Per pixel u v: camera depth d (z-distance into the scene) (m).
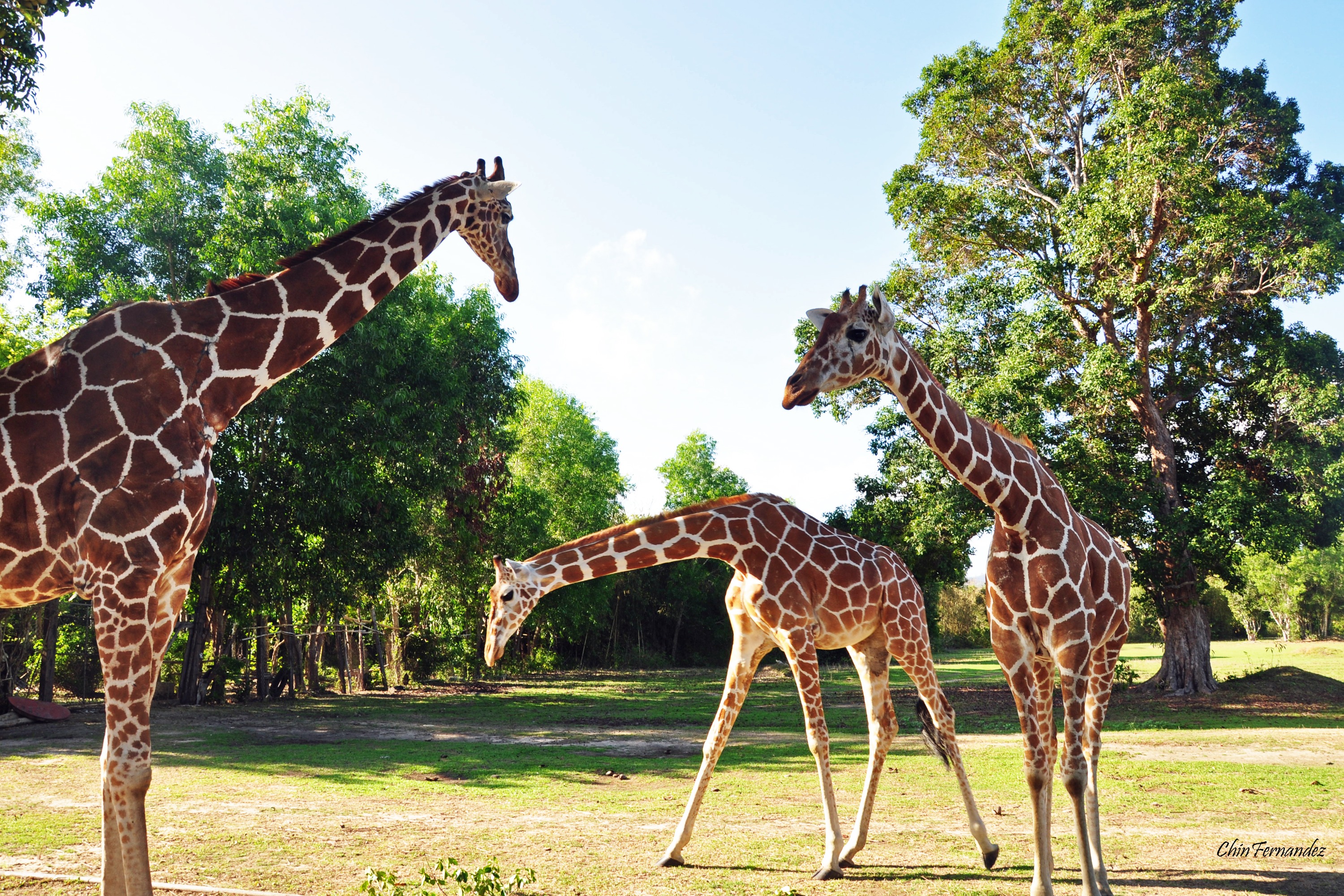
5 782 7.65
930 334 21.08
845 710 16.92
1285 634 50.19
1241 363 19.48
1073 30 19.78
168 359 3.70
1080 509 17.73
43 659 16.77
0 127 7.62
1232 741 11.31
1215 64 19.08
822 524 5.87
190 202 19.17
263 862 4.82
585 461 37.56
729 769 9.24
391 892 3.97
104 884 3.39
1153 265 19.00
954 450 4.39
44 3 6.22
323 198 18.91
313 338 4.10
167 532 3.50
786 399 4.19
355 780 8.24
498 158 4.71
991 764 9.46
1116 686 20.48
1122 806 6.82
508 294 4.70
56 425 3.47
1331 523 18.14
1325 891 4.41
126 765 3.28
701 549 5.67
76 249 18.78
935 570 21.23
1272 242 17.47
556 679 30.19
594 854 5.17
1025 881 4.64
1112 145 18.81
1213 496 17.70
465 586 26.62
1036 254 21.19
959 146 21.34
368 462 19.31
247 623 20.58
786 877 4.71
